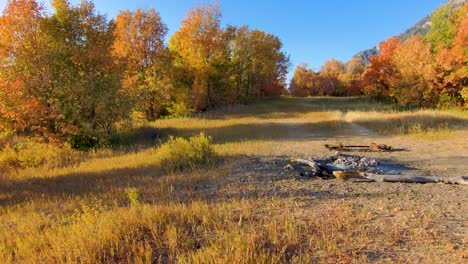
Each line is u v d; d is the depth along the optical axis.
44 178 8.63
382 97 40.97
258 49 38.03
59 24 15.73
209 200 5.81
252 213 4.85
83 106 14.97
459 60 25.17
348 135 15.95
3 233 4.56
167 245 3.71
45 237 4.17
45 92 14.32
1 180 8.57
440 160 9.20
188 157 9.23
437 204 5.22
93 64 16.50
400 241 3.71
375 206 5.18
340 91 71.06
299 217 4.64
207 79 31.39
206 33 29.11
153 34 25.88
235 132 17.97
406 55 29.03
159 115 30.23
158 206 5.13
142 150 13.05
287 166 8.77
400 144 12.52
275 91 49.66
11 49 13.81
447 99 27.05
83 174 8.80
